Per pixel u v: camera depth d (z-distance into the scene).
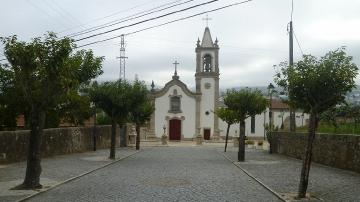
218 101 75.25
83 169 24.03
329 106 15.11
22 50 16.30
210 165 27.70
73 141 38.16
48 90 16.72
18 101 34.06
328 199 14.15
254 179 19.91
